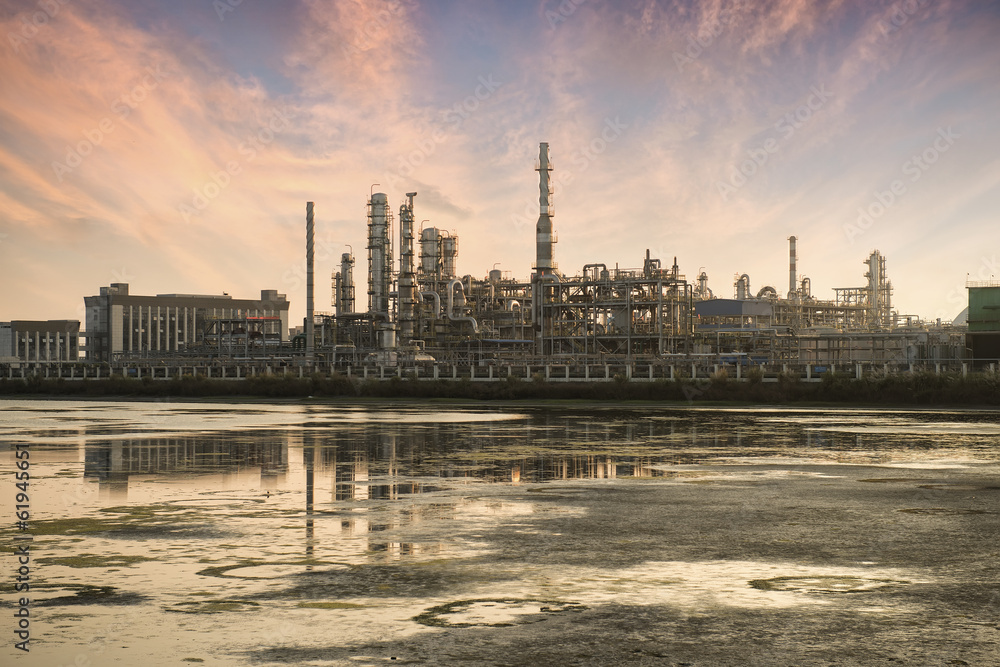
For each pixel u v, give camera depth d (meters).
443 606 18.44
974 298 109.44
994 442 52.44
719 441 53.34
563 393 99.31
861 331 123.94
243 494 33.62
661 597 19.05
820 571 21.31
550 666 15.02
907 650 15.74
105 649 15.88
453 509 30.12
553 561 22.39
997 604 18.52
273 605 18.55
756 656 15.46
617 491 34.00
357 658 15.43
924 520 27.86
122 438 56.69
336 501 31.91
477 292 148.75
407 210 141.12
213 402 107.44
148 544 24.59
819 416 74.81
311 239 140.00
